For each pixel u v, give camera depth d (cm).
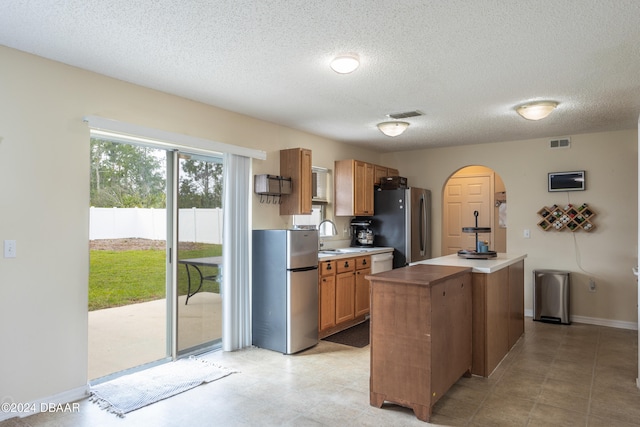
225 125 398
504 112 409
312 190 516
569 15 215
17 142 258
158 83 322
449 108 395
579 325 496
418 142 570
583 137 511
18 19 220
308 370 343
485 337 328
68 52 263
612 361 367
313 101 371
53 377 273
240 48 258
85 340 290
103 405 275
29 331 263
